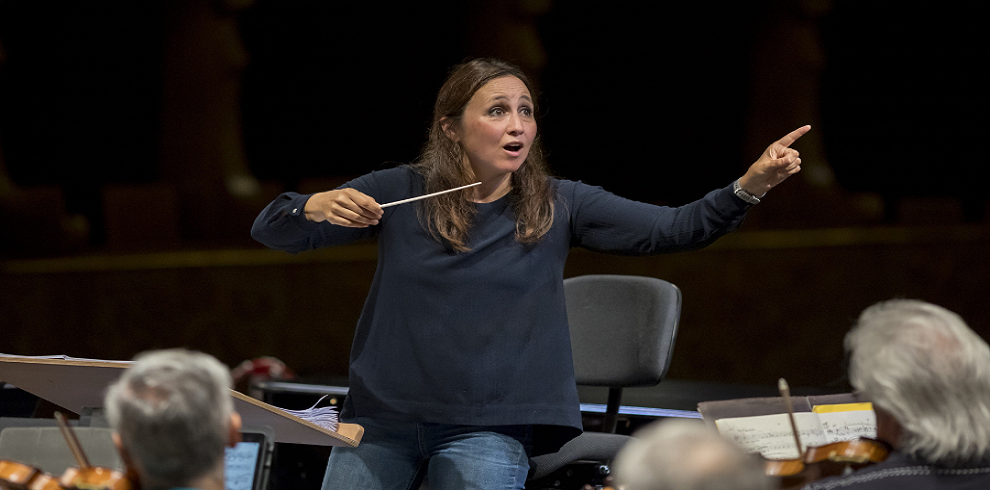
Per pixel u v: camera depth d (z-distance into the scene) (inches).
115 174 1493.6
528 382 306.3
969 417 204.5
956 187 1756.9
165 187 1259.8
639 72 1823.3
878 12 1738.4
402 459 313.0
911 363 206.4
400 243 315.0
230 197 1279.5
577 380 407.8
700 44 1812.3
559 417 307.0
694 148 1850.4
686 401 518.3
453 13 1728.6
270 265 973.2
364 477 310.3
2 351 863.7
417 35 1731.1
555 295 316.8
